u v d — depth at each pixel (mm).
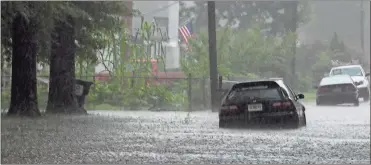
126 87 90875
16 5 44344
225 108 46312
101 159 28641
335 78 82500
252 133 41750
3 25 52125
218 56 99812
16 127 45781
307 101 91125
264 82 46906
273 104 45312
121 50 90688
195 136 39562
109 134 40812
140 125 48750
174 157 29344
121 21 69500
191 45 99938
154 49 103812
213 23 81062
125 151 31641
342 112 67875
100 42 71312
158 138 38094
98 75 92000
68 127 46375
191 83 88312
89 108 83438
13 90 59750
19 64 59438
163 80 95750
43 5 47906
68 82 66625
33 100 60031
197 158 29156
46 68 96750
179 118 58500
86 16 59906
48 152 31000
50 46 63750
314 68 112375
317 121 54750
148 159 28781
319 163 27656
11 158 28875
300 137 39062
